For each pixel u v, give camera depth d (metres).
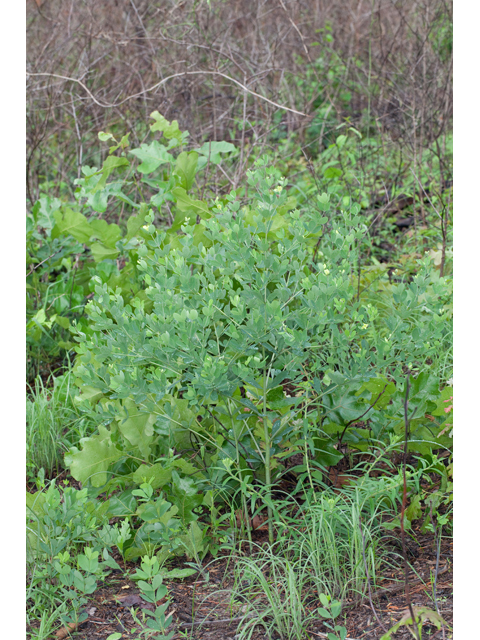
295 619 1.93
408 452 2.64
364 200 4.76
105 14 5.84
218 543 2.40
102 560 2.34
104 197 3.38
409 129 5.20
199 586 2.23
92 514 2.34
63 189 5.21
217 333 2.28
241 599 2.15
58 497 2.30
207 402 2.37
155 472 2.29
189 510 2.33
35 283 3.81
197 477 2.41
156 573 1.97
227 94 5.70
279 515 2.34
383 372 2.75
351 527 2.22
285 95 5.88
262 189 2.39
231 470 2.39
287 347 2.37
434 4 5.61
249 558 2.18
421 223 4.82
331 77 5.95
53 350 3.71
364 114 5.73
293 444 2.45
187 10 5.31
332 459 2.49
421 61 5.39
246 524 2.39
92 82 5.58
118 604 2.16
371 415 2.48
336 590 2.11
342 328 2.63
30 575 2.21
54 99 5.10
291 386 3.01
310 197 4.53
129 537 2.27
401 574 2.18
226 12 5.90
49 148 5.50
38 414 3.09
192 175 3.21
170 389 2.43
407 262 4.09
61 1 5.97
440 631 1.88
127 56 5.54
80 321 3.43
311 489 2.35
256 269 2.50
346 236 2.47
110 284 3.16
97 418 2.45
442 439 2.49
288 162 5.43
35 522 2.25
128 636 2.01
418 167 4.83
